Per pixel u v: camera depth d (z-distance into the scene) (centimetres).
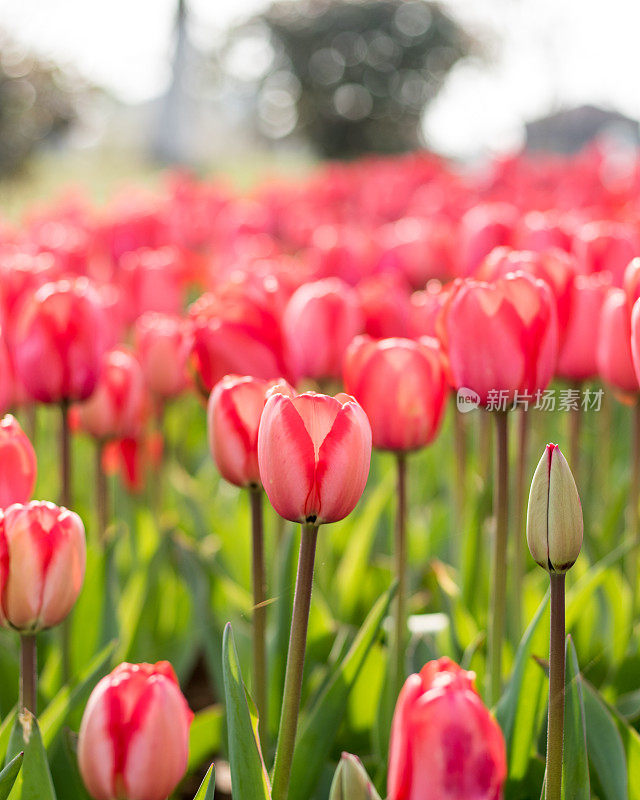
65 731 165
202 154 2259
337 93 2123
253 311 174
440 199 488
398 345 165
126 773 153
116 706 153
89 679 167
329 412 151
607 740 164
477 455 250
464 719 143
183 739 154
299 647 154
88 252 347
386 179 584
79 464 280
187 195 546
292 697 154
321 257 276
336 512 151
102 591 186
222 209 509
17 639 186
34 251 328
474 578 189
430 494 273
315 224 429
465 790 143
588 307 175
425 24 2053
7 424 164
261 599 166
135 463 236
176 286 281
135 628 187
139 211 416
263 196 562
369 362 165
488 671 168
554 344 161
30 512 156
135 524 218
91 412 194
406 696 144
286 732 154
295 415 150
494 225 253
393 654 172
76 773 166
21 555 156
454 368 162
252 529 165
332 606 204
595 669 184
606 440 198
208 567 194
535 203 433
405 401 165
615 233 194
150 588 189
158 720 153
